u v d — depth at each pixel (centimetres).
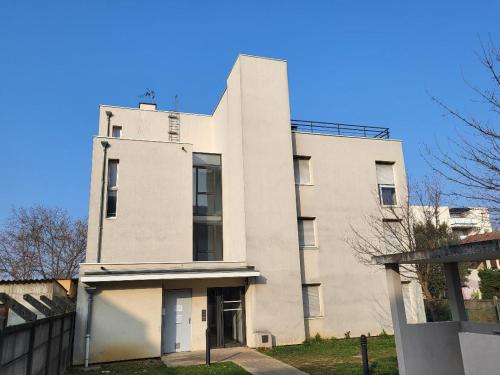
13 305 715
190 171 1950
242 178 1783
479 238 1502
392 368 1101
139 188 1850
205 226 1992
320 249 1895
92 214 1747
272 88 1930
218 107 2280
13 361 614
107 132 2238
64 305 1306
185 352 1583
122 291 1518
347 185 2019
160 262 1622
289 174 1855
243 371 1176
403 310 785
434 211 1805
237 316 1719
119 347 1466
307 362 1288
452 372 774
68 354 1328
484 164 802
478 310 1870
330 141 2052
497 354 688
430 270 1662
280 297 1706
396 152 2159
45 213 3875
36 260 3750
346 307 1853
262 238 1742
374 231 1973
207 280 1683
